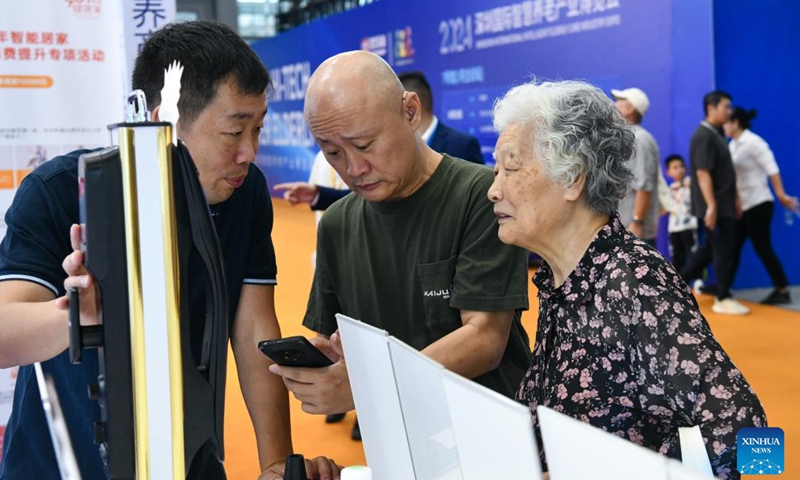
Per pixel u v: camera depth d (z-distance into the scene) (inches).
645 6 285.4
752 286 294.7
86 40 126.3
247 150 53.7
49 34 124.6
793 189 293.6
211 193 54.3
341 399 55.4
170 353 35.2
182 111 51.5
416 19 402.6
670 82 281.6
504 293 63.9
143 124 34.4
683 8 278.4
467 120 366.6
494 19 346.6
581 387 52.5
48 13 124.3
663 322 48.9
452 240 66.1
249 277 65.0
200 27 52.6
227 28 53.5
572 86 54.0
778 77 286.4
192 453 38.1
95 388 38.8
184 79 50.9
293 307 270.5
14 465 57.9
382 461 44.7
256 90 52.5
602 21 299.0
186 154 37.1
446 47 379.6
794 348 211.0
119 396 35.4
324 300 74.8
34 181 53.7
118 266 34.8
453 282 66.0
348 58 62.1
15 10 122.8
